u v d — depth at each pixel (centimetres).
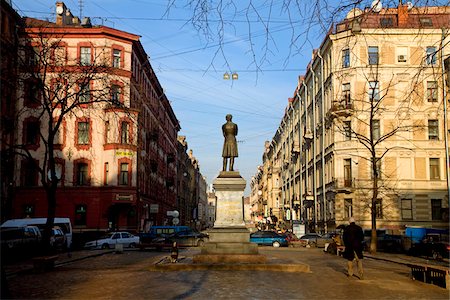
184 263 1878
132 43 4591
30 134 4344
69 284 1434
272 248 4144
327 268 1994
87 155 4384
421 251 2978
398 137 4500
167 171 7631
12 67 2180
